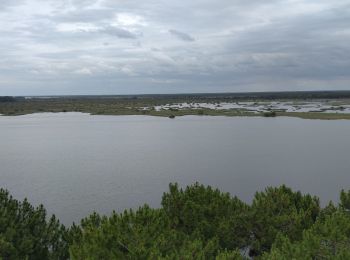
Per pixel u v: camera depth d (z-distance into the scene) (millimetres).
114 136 95062
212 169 53719
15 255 15102
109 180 47406
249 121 130375
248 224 18406
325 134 92125
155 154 67562
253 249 18266
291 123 120688
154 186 44062
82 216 33031
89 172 52500
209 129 107375
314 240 14188
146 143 82062
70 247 14648
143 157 64625
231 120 135125
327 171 51188
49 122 137500
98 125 124438
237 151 69438
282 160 59781
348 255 13211
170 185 22016
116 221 15945
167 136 93375
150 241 14516
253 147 73750
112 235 14562
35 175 50812
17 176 50281
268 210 19531
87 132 104562
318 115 141375
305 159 60281
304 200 21047
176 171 52625
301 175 49000
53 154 68938
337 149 69812
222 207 19719
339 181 45438
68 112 189500
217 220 18812
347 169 52250
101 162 60219
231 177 48562
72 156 66500
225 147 74562
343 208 20531
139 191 41844
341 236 14508
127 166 56688
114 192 41469
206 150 71188
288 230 17844
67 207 35906
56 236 17797
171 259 13000
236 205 20297
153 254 13320
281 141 81375
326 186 43219
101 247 14109
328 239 14570
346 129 102188
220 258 13297
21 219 18266
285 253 13875
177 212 19781
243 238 18391
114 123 130875
